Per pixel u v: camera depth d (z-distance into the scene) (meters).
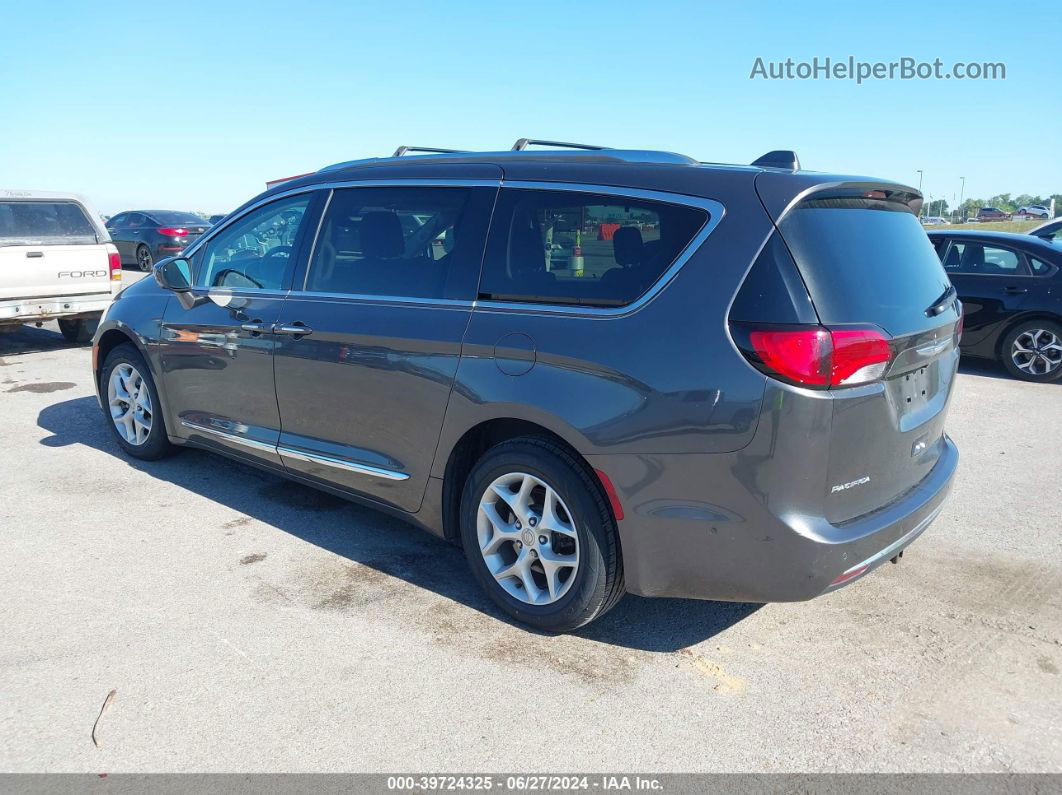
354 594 3.62
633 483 2.91
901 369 2.93
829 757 2.62
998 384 8.45
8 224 8.76
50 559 3.91
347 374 3.77
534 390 3.09
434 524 3.63
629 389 2.88
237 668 3.04
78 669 3.01
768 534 2.74
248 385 4.31
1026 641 3.32
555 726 2.74
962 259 9.14
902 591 3.75
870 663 3.16
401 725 2.73
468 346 3.29
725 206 2.86
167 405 4.95
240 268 4.45
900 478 3.13
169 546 4.08
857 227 3.02
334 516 4.51
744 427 2.69
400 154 4.21
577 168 3.27
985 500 4.94
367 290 3.78
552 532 3.22
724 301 2.76
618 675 3.05
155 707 2.80
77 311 9.25
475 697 2.89
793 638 3.34
